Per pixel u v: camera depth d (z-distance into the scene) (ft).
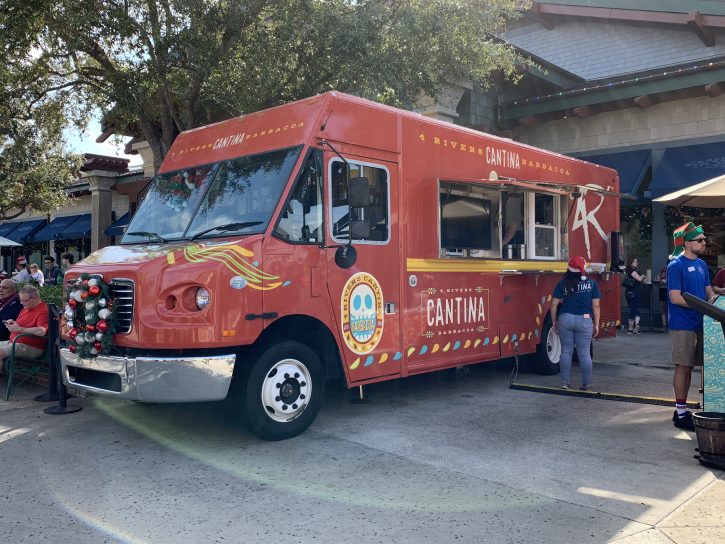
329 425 20.80
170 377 17.12
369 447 18.34
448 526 12.97
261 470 16.38
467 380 28.73
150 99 35.96
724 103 44.24
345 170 20.38
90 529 12.98
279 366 18.97
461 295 24.73
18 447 18.52
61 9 30.81
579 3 51.55
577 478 15.69
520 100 49.62
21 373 27.22
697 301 16.62
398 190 22.33
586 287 26.08
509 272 26.81
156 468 16.62
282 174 19.48
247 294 17.83
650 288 47.34
